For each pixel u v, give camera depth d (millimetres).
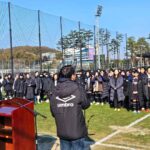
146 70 15297
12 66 21922
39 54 24453
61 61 26078
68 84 5289
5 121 6684
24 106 6465
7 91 20891
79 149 5273
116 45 35719
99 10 30469
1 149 6699
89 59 29312
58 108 5312
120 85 14938
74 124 5215
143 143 8742
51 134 10000
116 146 8445
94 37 30062
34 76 19016
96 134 9852
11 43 21672
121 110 14812
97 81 17062
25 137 6480
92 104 17109
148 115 13250
